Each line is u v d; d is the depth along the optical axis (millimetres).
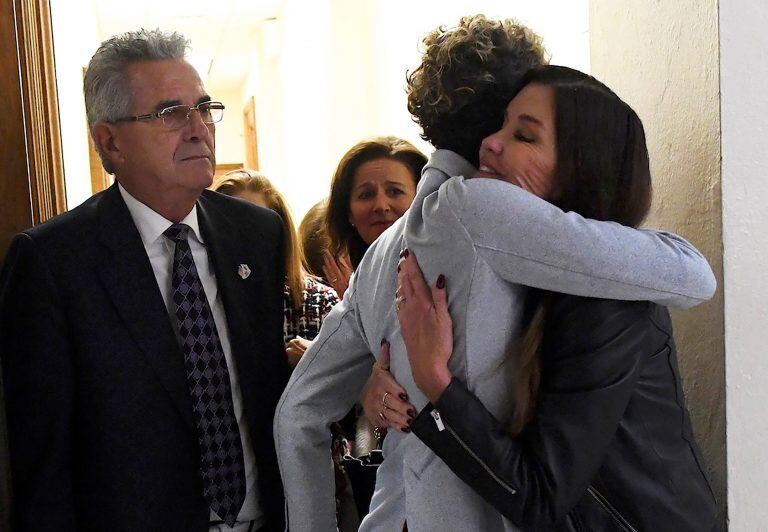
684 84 1451
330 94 5168
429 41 1223
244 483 1562
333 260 2141
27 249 1424
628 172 1112
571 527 1092
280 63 8000
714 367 1390
